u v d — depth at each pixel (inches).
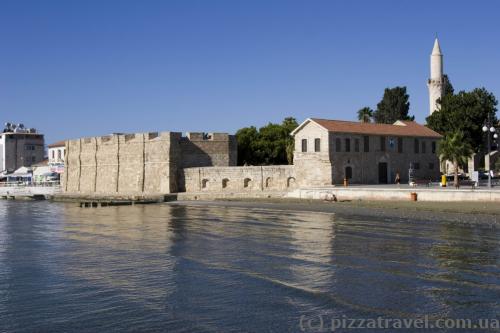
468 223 1711.4
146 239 1615.4
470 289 916.6
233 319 797.2
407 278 1002.1
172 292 951.0
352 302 862.5
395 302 856.3
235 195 3358.8
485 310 807.7
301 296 902.4
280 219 2065.7
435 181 3272.6
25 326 788.6
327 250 1312.7
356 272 1063.0
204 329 759.7
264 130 4643.2
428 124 4195.4
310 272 1074.7
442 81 4940.9
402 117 5128.0
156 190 3828.7
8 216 2684.5
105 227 2005.4
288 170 3213.6
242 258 1243.8
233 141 4037.9
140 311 845.2
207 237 1609.3
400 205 2251.5
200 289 967.0
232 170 3499.0
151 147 3865.7
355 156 3024.1
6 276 1107.9
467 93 4097.0
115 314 833.5
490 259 1152.8
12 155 6688.0
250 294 924.0
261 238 1549.0
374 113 5236.2
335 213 2207.2
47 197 4562.0
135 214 2583.7
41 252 1413.6
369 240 1441.9
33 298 932.0
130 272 1123.3
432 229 1610.5
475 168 4210.1
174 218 2272.4
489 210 1920.5
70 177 4660.4
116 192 4114.2
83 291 971.3
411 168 3181.6
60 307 876.0
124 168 4084.6
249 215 2293.3
